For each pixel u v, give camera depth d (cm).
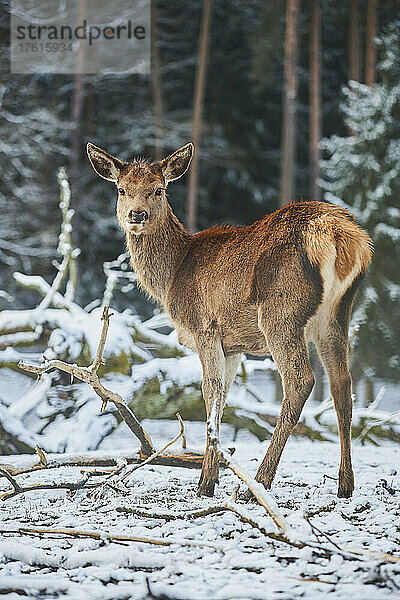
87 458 790
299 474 824
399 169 2398
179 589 435
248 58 3472
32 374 1388
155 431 1705
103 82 3384
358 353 2358
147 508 636
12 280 3219
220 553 506
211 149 3459
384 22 3070
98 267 3338
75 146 3019
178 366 1358
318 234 657
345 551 477
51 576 471
